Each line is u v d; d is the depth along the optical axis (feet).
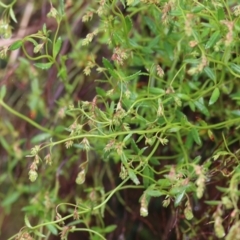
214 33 1.24
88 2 1.63
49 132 1.51
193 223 1.43
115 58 1.29
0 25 1.35
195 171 1.20
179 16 1.28
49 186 1.54
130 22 1.32
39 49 1.31
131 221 1.64
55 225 1.30
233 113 1.33
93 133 1.33
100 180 1.58
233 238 1.10
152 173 1.33
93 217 1.65
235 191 1.14
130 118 1.32
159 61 1.48
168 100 1.31
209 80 1.40
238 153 1.31
